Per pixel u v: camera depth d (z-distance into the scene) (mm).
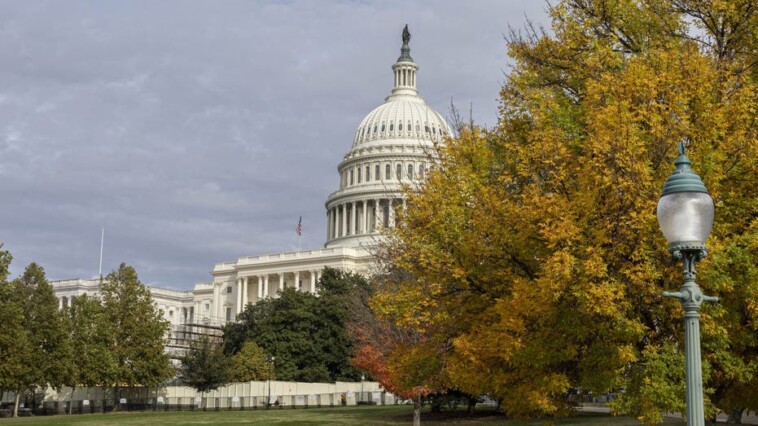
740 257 16906
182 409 95125
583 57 22469
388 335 45781
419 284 22859
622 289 16891
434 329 23562
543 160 19281
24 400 88438
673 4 22250
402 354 24672
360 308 63562
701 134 17859
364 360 49875
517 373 20422
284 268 170125
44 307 79688
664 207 11203
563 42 23109
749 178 18328
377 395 93875
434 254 21562
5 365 71938
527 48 23797
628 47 22875
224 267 183500
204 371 89188
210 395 95375
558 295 16969
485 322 21438
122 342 87938
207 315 191375
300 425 53594
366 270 144000
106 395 93500
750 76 20734
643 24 22438
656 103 18266
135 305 89125
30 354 75000
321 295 110750
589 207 17359
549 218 17812
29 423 60031
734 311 18000
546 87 23094
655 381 17047
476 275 21406
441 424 50062
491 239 20609
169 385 107812
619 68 21484
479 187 21641
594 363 18625
